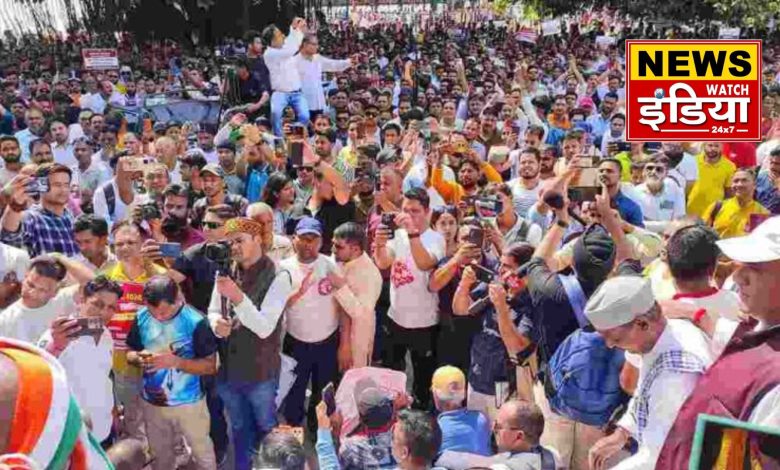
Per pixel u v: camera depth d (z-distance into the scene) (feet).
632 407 11.07
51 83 58.03
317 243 17.22
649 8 107.04
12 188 19.22
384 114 39.22
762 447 5.55
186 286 17.39
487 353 16.38
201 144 31.07
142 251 17.01
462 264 17.44
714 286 11.99
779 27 93.97
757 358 6.49
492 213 20.72
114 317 16.39
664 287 13.76
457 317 18.17
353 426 15.01
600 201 15.46
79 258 18.54
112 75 56.59
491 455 13.61
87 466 3.89
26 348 3.83
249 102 41.60
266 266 15.80
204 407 16.14
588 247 13.57
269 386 16.06
